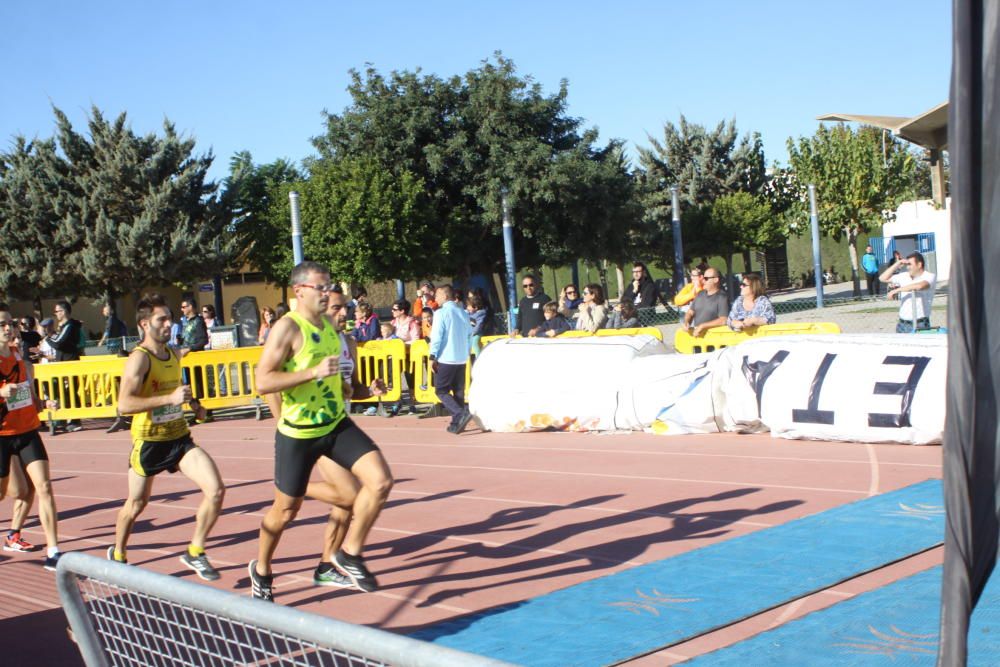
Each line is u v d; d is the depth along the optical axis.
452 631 4.84
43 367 15.73
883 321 22.39
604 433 11.00
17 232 34.72
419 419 13.72
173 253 34.22
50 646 5.16
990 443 1.65
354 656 2.08
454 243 32.75
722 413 10.24
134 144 35.38
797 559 5.51
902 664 3.94
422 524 7.33
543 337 13.21
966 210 1.60
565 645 4.48
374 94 34.00
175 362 6.30
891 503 6.64
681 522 6.74
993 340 1.63
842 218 42.44
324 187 30.95
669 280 36.84
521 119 33.41
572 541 6.48
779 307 30.20
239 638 4.30
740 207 44.81
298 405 5.26
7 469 6.97
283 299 41.56
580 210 33.00
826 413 9.20
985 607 4.46
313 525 7.62
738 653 4.18
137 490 6.30
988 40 1.57
